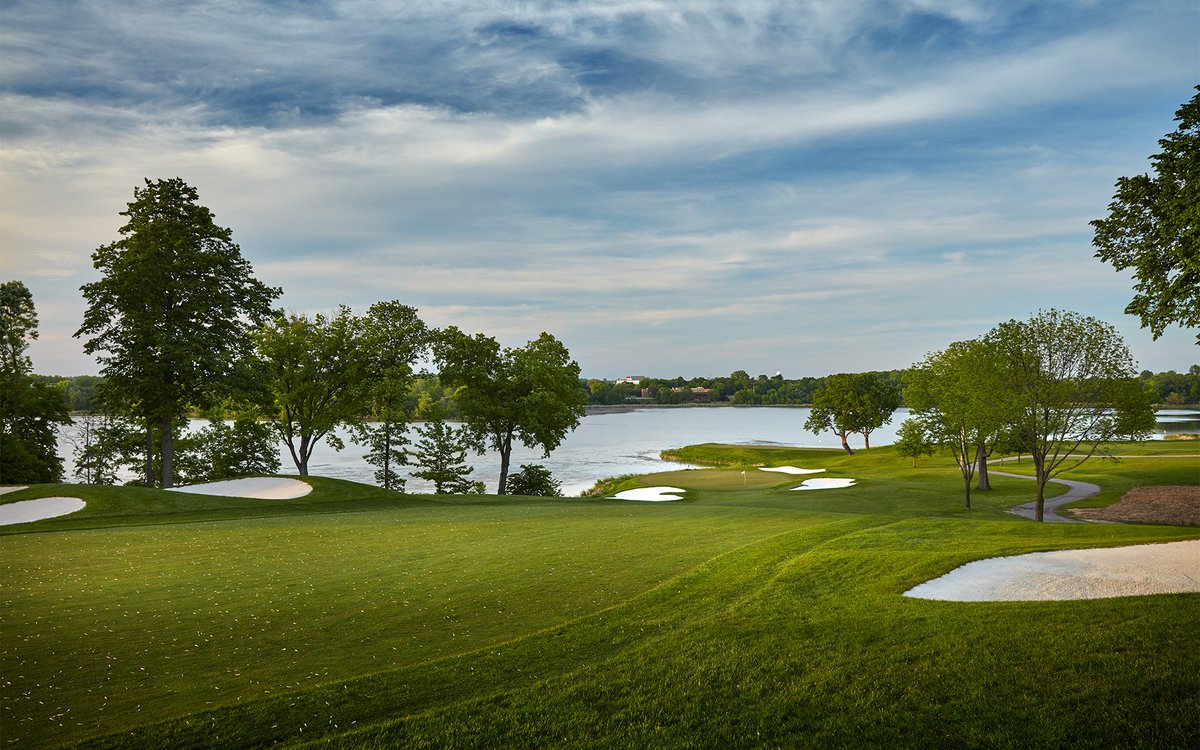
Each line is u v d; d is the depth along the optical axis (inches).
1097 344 1210.0
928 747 286.4
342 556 725.9
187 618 501.0
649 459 3508.9
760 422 7544.3
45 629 475.8
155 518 1109.1
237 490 1525.6
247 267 1657.2
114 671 401.1
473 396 2154.3
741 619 460.4
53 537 869.2
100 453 2276.1
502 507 1279.5
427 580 607.8
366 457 2241.6
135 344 1439.5
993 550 631.2
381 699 352.8
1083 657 358.3
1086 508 1448.1
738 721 317.7
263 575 634.2
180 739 312.2
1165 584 498.0
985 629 409.4
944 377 1678.2
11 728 328.8
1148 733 283.3
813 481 2001.7
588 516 1055.6
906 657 377.7
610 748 297.7
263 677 391.2
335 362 1926.7
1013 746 282.5
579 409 2322.8
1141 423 1205.1
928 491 1727.4
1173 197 655.8
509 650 420.2
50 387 2006.6
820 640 411.5
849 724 309.0
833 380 3659.0
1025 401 1219.9
